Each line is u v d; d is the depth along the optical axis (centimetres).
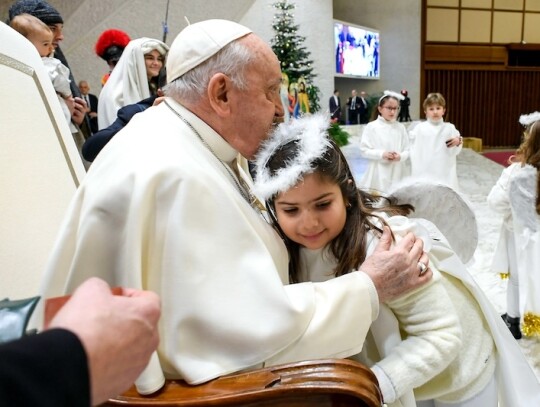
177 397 84
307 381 82
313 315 94
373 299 97
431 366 97
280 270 108
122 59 273
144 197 92
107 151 107
